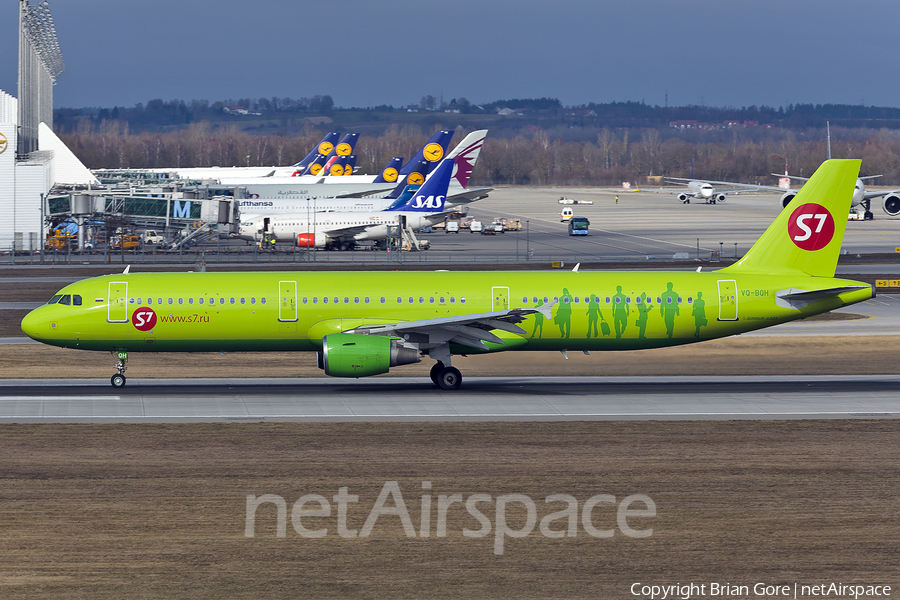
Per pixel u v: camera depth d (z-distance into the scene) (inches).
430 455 6077.8
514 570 4416.8
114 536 4717.0
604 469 5807.1
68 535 4719.5
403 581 4288.9
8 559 4439.0
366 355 7760.8
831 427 6865.2
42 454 6023.6
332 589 4197.8
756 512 5103.3
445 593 4175.7
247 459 5954.7
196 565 4414.4
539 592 4200.3
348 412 7273.6
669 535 4815.5
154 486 5428.2
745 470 5802.2
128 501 5187.0
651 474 5713.6
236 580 4269.2
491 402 7687.0
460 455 6077.8
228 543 4665.4
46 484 5438.0
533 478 5634.8
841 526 4923.7
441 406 7524.6
